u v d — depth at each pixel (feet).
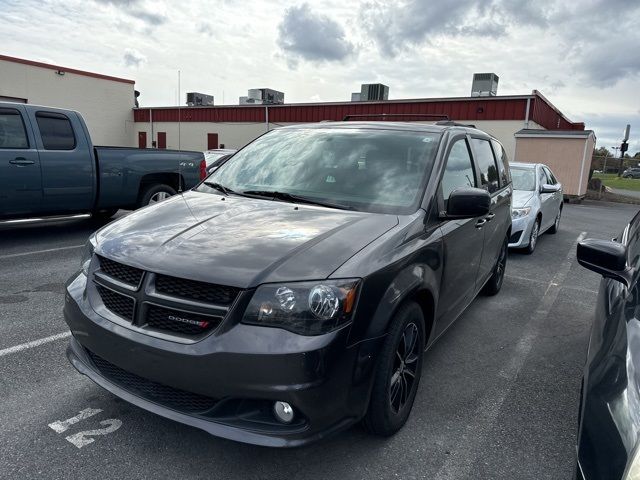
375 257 8.34
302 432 7.37
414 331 9.74
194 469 8.33
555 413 10.66
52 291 16.99
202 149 91.20
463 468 8.70
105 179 26.12
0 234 26.89
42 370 11.43
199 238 8.69
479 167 14.48
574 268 24.59
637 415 5.15
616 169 143.33
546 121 74.90
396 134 12.41
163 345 7.62
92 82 85.76
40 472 8.08
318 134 13.17
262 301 7.40
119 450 8.73
